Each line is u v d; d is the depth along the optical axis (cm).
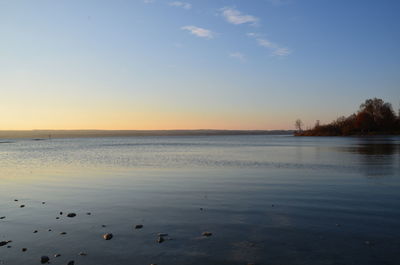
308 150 6412
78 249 1084
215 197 1892
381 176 2625
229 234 1212
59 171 3328
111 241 1155
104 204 1758
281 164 3731
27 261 996
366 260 967
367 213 1477
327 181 2409
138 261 980
